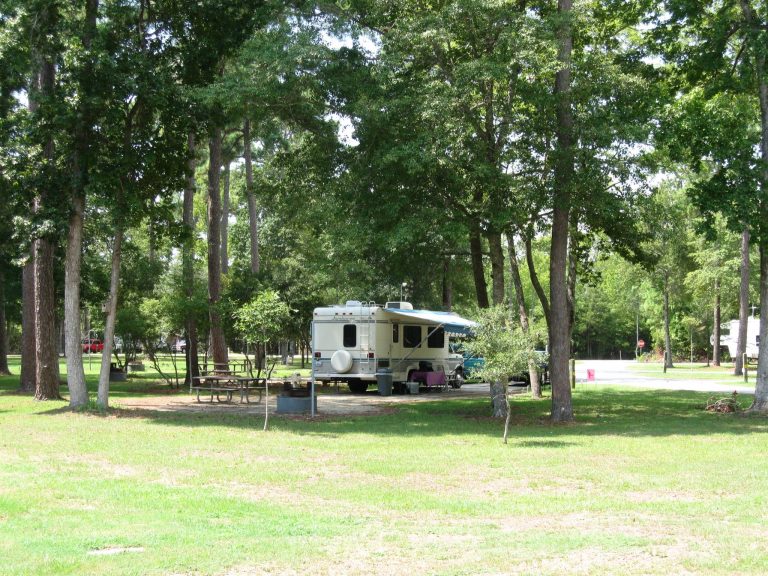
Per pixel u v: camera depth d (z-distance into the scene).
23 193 17.34
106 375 18.20
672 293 49.91
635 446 12.82
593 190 15.94
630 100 16.70
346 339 25.23
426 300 36.44
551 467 10.64
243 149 36.16
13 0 16.75
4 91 20.70
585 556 6.06
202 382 26.55
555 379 17.30
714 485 9.31
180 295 26.69
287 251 45.94
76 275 18.09
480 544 6.48
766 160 17.88
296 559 5.96
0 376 34.06
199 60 18.44
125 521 7.29
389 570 5.70
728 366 52.09
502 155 16.31
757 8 19.58
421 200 16.81
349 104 16.69
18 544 6.36
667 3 18.81
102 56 16.30
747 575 5.52
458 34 16.59
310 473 10.13
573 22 16.16
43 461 10.97
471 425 16.20
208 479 9.65
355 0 17.64
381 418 17.61
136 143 18.08
